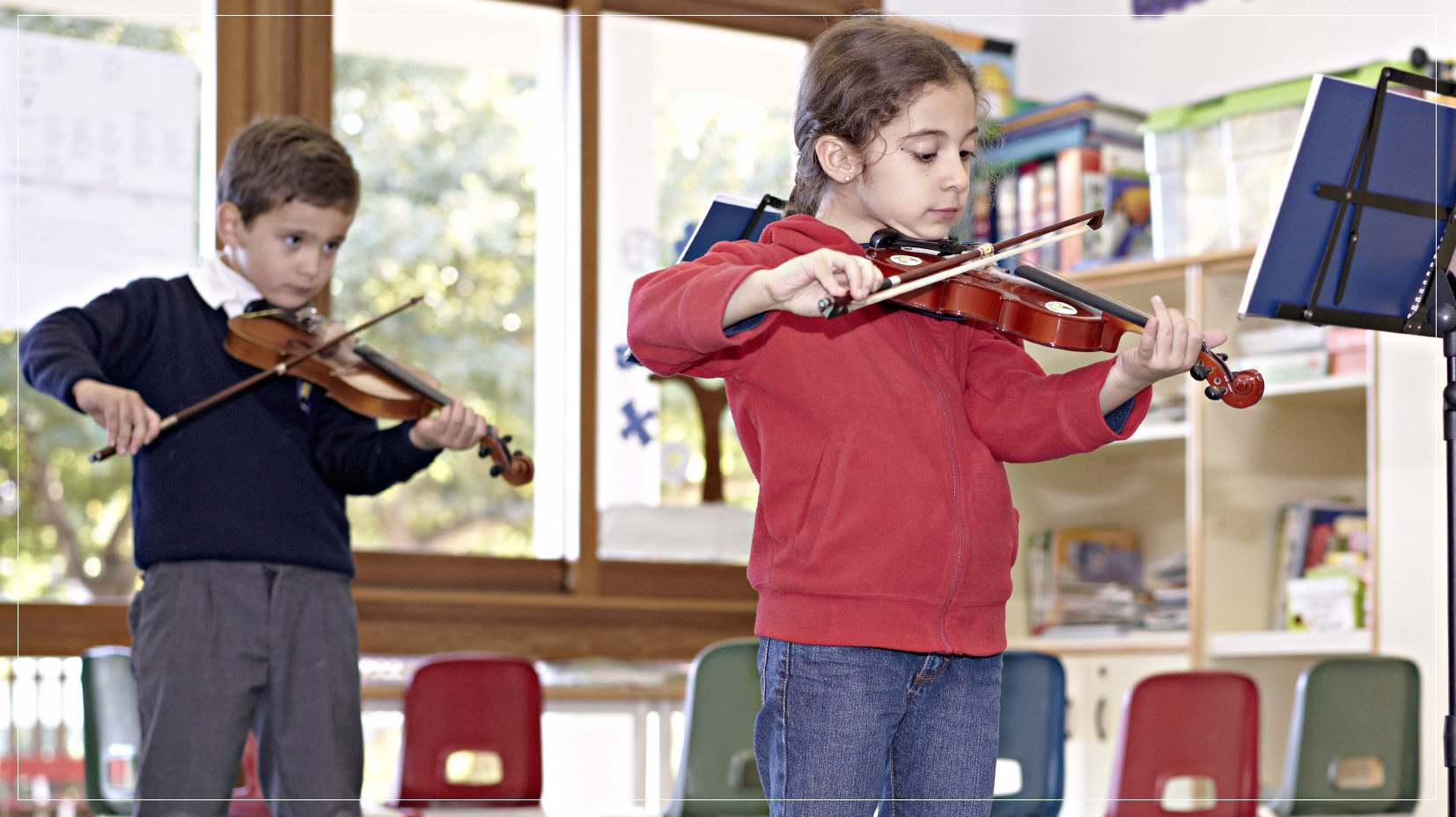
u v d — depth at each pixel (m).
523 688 2.42
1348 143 1.73
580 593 3.44
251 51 3.19
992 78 3.76
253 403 1.95
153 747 1.75
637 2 3.57
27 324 3.01
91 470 3.33
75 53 3.07
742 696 2.25
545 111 3.57
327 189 2.04
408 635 3.23
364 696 2.51
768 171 3.76
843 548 1.31
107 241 3.07
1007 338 1.52
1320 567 2.95
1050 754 2.29
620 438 3.52
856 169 1.43
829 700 1.30
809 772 1.30
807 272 1.13
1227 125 3.06
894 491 1.32
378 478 1.96
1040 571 3.38
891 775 1.39
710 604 3.54
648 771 3.03
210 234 3.13
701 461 3.62
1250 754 2.36
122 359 1.93
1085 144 3.32
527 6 3.52
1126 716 2.38
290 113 3.22
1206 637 2.95
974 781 1.35
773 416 1.36
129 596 3.34
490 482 3.52
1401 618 2.77
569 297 3.52
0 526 3.22
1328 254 1.77
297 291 2.08
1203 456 2.98
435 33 3.44
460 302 3.51
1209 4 3.47
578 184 3.50
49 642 3.05
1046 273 1.52
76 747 3.18
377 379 2.15
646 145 3.59
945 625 1.33
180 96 3.15
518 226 3.55
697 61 3.66
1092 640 3.15
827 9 3.73
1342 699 2.45
